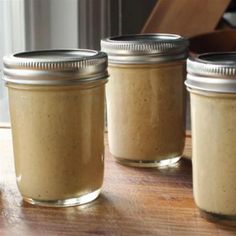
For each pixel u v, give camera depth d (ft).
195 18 3.16
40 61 1.61
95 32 3.30
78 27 3.09
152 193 1.79
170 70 1.94
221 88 1.51
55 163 1.67
